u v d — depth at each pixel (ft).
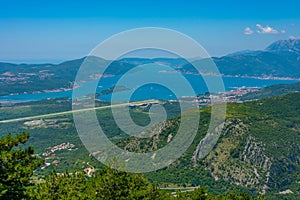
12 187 92.94
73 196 111.34
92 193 112.47
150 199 120.06
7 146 97.14
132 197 113.19
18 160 97.55
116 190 112.57
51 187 114.93
